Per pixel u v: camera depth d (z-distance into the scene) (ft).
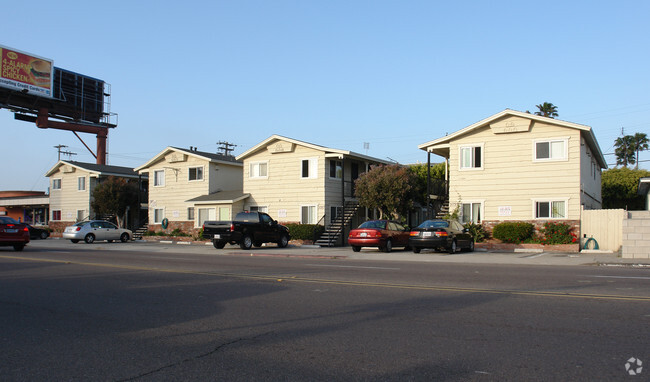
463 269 48.75
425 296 31.42
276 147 115.85
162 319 25.50
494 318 24.63
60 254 69.26
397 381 15.92
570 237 81.35
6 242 73.51
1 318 25.98
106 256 66.69
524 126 87.10
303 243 104.94
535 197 86.43
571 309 26.55
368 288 35.06
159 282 38.88
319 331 22.58
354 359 18.30
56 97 169.37
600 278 39.88
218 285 37.01
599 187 115.65
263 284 37.37
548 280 38.65
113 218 155.12
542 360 17.84
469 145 92.84
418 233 76.07
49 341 21.38
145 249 90.84
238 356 18.89
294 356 18.79
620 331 21.75
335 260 63.31
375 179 102.47
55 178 164.14
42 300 31.07
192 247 99.40
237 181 138.41
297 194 113.29
